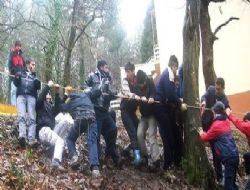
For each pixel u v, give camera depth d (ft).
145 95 15.26
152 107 15.16
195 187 14.97
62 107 14.20
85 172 13.51
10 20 33.37
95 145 13.53
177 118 15.94
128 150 15.71
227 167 14.19
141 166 15.07
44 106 14.51
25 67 16.03
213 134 14.39
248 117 14.70
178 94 15.69
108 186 13.08
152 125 15.24
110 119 14.48
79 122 13.53
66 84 26.68
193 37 16.24
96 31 36.27
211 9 30.60
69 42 27.48
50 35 27.40
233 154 14.20
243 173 17.21
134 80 15.43
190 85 15.88
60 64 27.50
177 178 14.96
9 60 16.24
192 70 15.99
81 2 28.40
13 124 15.99
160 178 14.80
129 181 13.97
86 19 29.37
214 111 14.58
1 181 11.37
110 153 14.64
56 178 12.57
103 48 53.47
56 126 14.26
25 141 13.91
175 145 15.75
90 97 14.08
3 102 27.99
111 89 14.38
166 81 15.23
